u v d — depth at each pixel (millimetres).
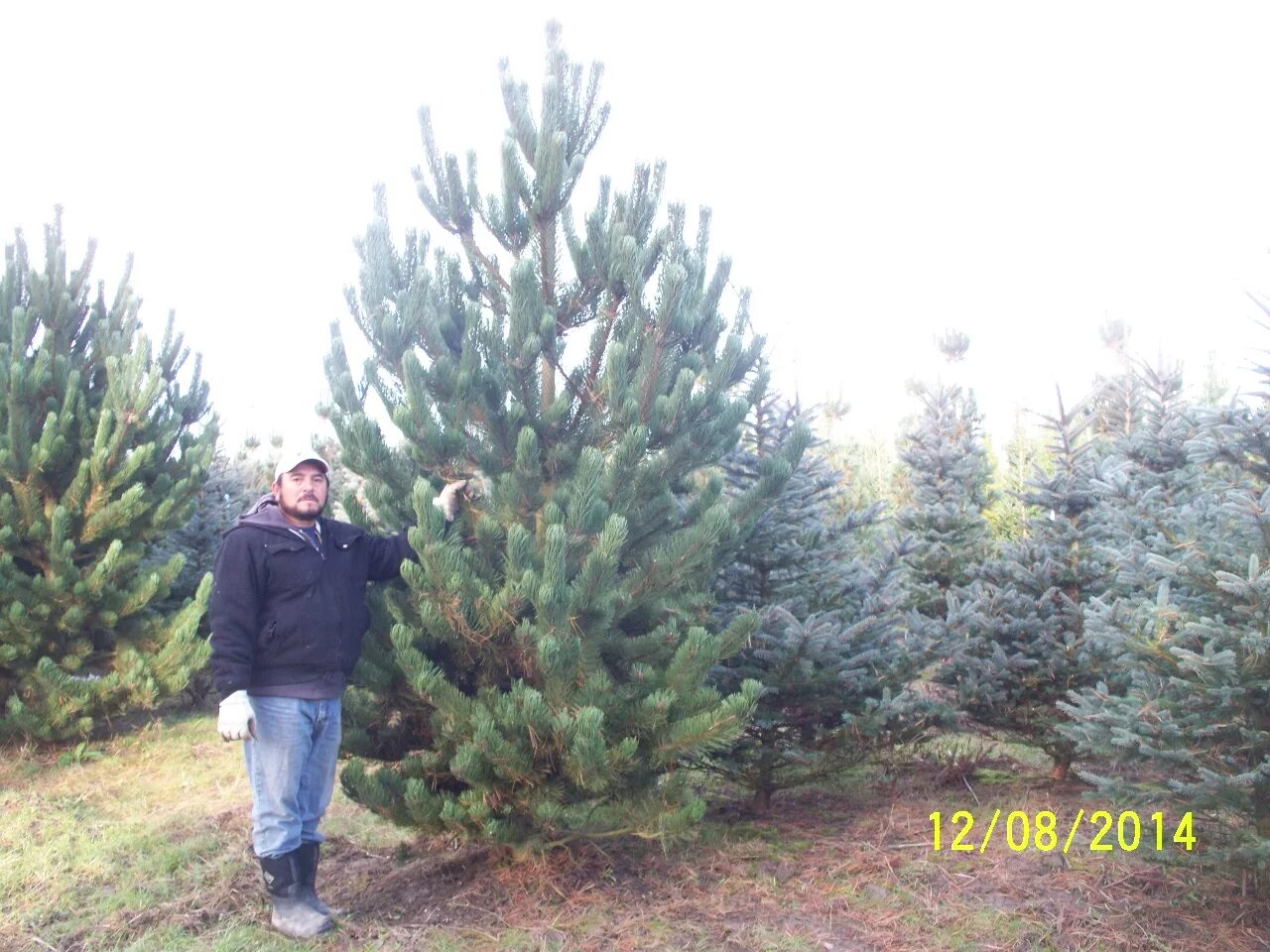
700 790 6180
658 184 5094
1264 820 3766
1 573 7215
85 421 7680
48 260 8258
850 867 4754
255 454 14500
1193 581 3900
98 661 8195
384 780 4340
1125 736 3850
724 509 4348
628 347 4656
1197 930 3963
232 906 4449
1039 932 4000
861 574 6148
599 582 4023
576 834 4578
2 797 6328
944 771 6441
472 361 4496
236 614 3939
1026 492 6715
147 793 6488
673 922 4184
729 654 4512
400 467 4617
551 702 4113
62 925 4312
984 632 6133
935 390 10117
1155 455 6664
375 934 4137
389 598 4500
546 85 4945
